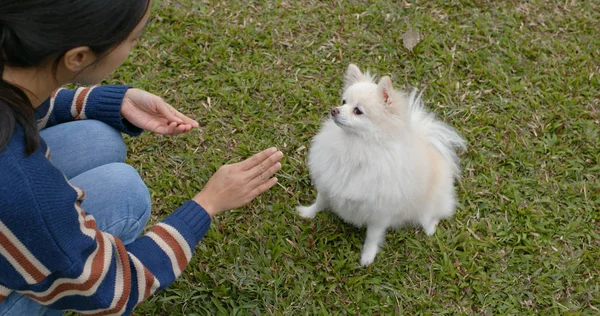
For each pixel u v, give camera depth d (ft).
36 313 5.21
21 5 3.35
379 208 7.91
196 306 7.70
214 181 5.64
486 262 8.57
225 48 11.27
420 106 10.04
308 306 7.86
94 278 4.22
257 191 5.79
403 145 7.66
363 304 7.97
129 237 5.81
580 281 8.34
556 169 9.87
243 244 8.50
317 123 10.14
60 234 3.90
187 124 6.66
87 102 6.45
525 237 8.84
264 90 10.66
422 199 8.25
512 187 9.50
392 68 11.34
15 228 3.70
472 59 11.61
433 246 8.73
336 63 11.33
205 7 12.05
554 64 11.60
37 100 4.17
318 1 12.48
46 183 3.79
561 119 10.61
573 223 9.00
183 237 5.13
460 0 12.82
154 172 9.27
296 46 11.55
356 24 12.11
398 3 12.68
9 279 4.04
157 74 10.73
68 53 3.72
